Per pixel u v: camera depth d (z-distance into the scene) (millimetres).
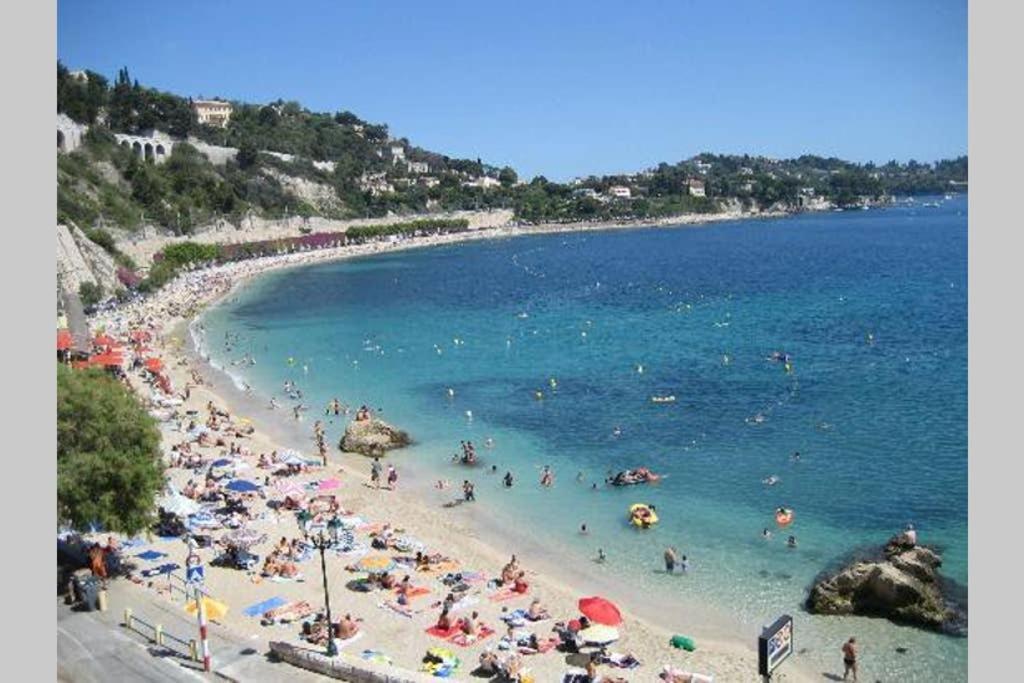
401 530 49906
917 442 61719
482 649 36031
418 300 152375
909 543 43156
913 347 95125
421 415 75625
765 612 39625
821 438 63844
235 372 93875
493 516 52219
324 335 117062
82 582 36656
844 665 34625
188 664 32250
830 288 152125
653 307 134875
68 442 39375
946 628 37125
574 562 45500
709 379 83750
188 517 48469
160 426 69500
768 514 50562
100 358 80438
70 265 121125
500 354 100875
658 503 53188
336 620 37812
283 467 59781
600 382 84688
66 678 31062
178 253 181500
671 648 36562
